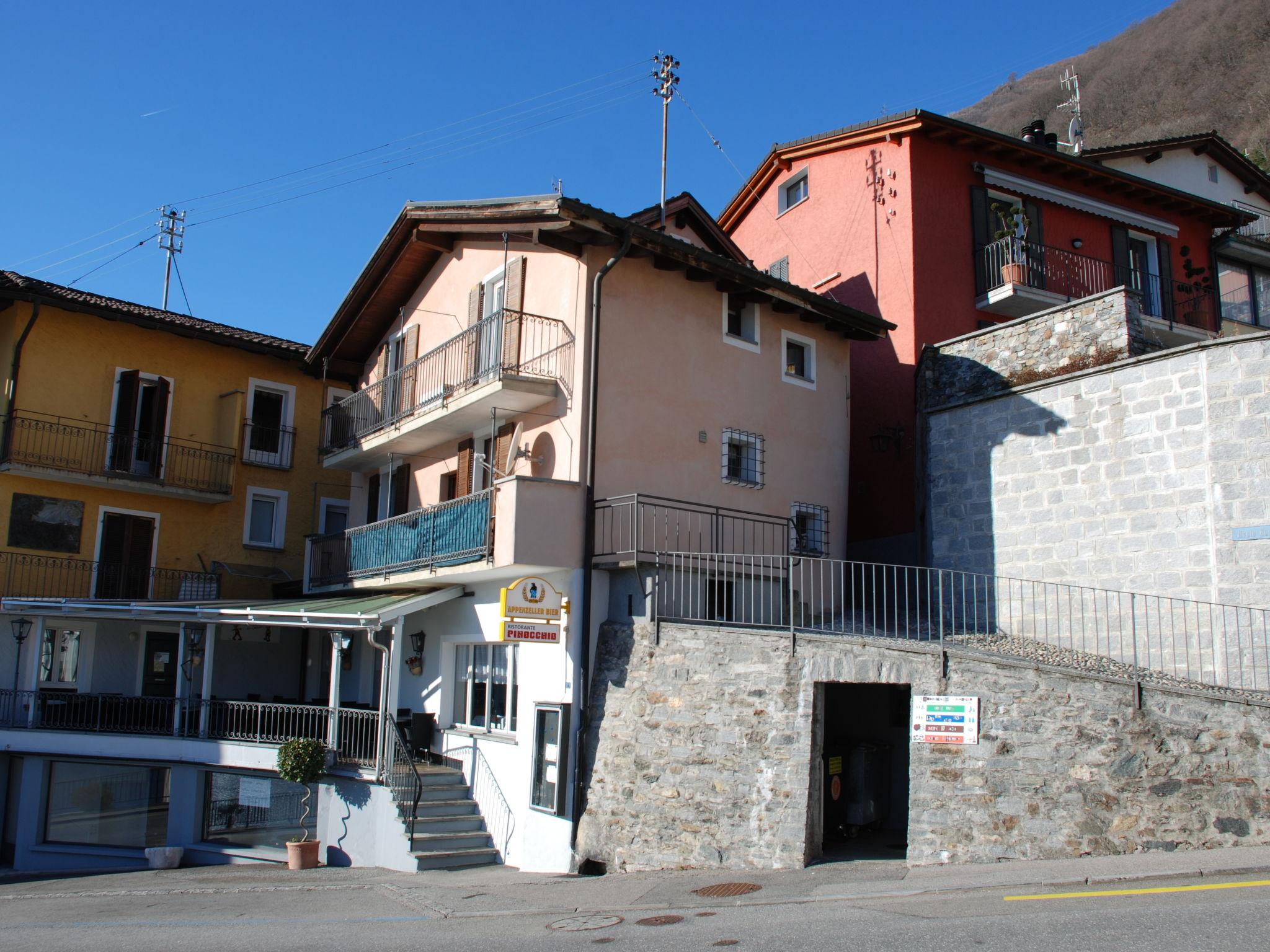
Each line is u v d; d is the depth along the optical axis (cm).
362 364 2466
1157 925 791
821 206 2397
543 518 1537
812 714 1273
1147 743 1086
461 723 1814
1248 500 1371
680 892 1162
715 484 1759
